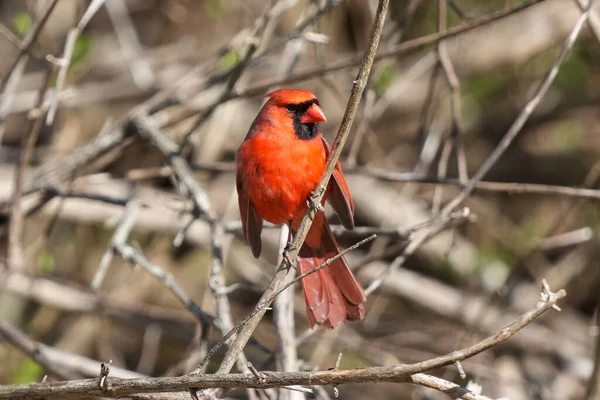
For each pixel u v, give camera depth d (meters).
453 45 13.33
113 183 12.29
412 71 11.88
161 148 9.38
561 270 12.29
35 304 12.39
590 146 13.78
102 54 13.82
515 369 11.46
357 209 13.03
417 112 13.84
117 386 5.02
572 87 12.82
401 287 12.26
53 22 12.48
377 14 5.38
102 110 13.44
